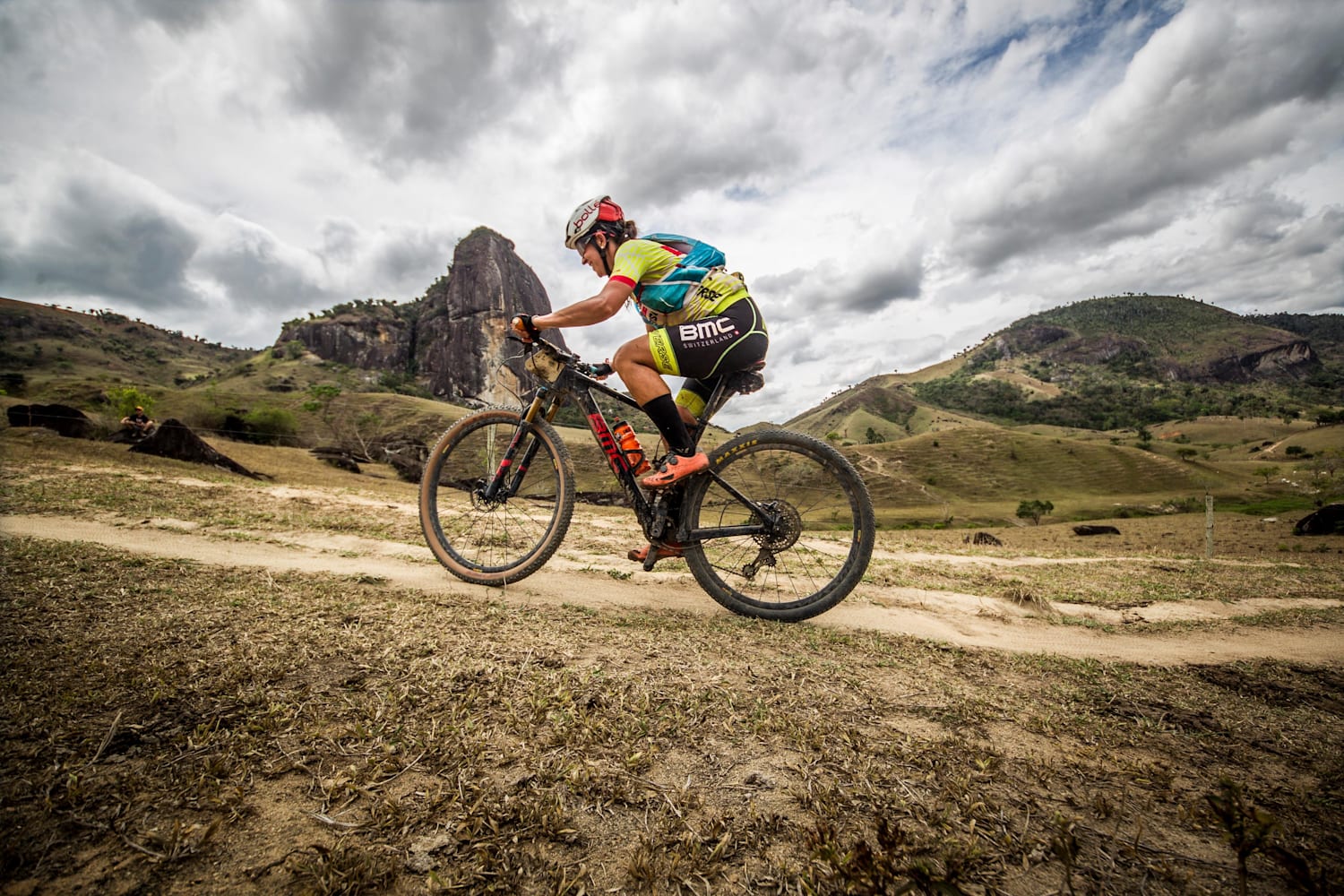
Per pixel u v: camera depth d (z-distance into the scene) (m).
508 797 1.25
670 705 1.74
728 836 1.18
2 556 2.91
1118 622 3.81
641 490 3.11
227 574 2.97
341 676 1.79
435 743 1.44
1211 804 0.98
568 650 2.16
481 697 1.70
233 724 1.47
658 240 2.93
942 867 1.09
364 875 1.02
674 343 2.80
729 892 1.04
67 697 1.51
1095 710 2.01
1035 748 1.65
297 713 1.54
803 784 1.37
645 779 1.36
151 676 1.66
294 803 1.20
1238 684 2.47
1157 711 2.03
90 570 2.78
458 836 1.13
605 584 3.59
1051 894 1.06
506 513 3.75
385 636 2.15
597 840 1.16
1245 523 38.50
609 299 2.75
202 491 7.00
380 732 1.48
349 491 9.66
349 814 1.18
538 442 3.41
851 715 1.77
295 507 6.36
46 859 1.01
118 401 32.31
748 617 3.04
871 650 2.53
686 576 3.98
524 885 1.04
